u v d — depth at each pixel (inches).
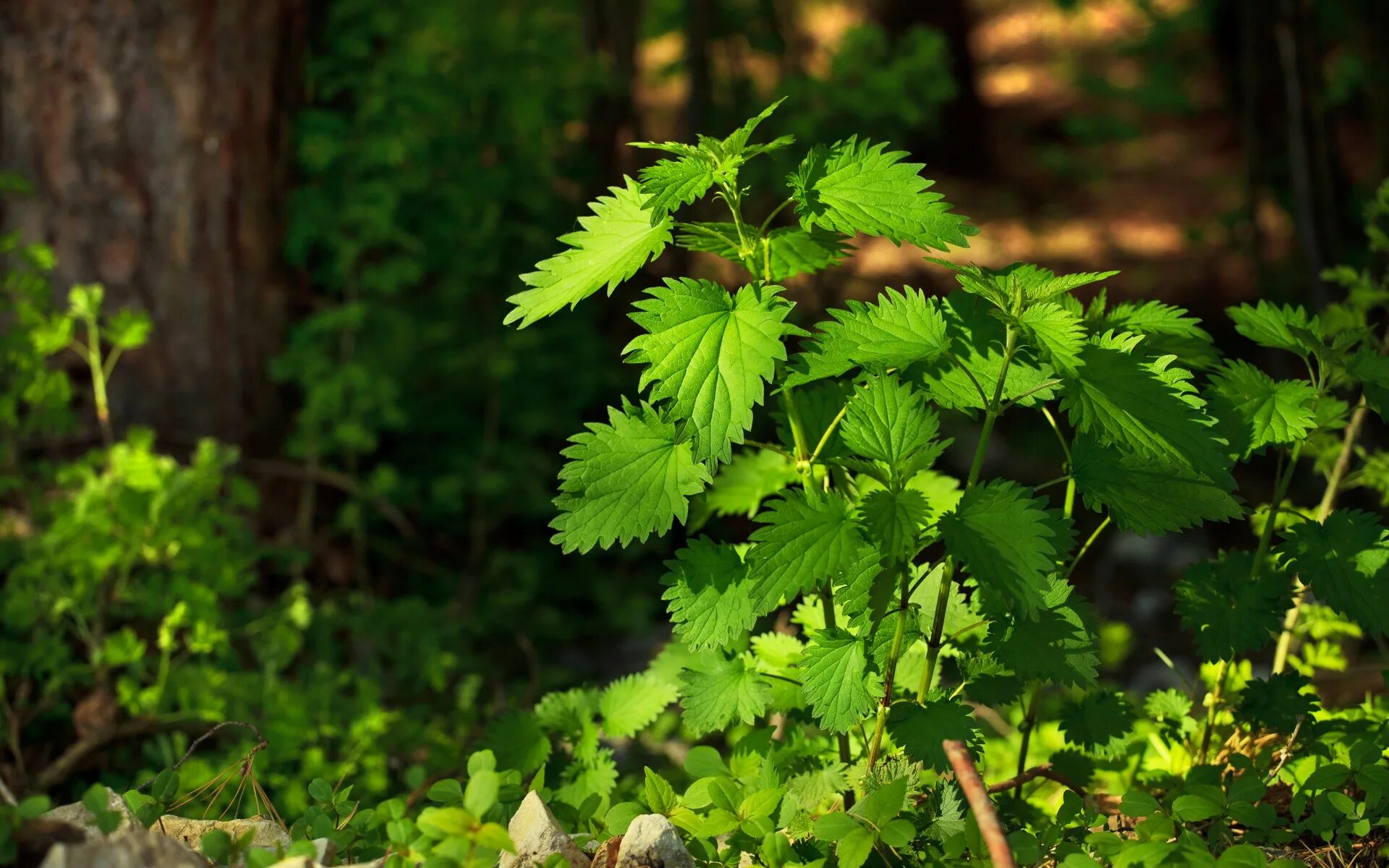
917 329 79.7
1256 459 262.2
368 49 202.8
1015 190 442.6
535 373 234.4
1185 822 82.6
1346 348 88.0
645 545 235.5
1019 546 73.4
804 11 302.0
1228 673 99.3
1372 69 267.4
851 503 83.3
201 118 189.2
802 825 80.7
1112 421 76.6
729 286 259.8
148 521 142.4
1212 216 375.2
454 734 160.9
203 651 146.6
